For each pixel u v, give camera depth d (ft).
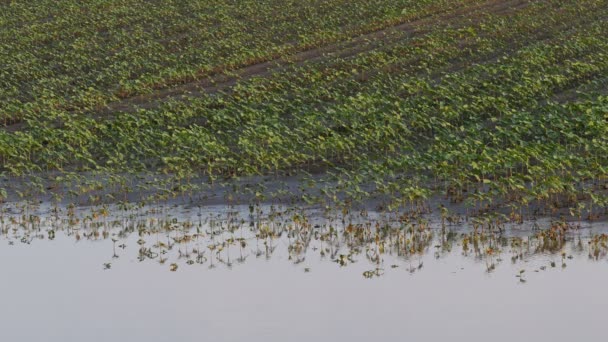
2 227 106.01
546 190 101.40
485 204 106.11
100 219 108.17
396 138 135.23
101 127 143.02
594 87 158.71
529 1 239.91
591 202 100.22
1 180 126.72
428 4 236.43
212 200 114.01
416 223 101.45
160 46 207.10
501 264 87.76
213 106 162.61
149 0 261.85
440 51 190.19
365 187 115.14
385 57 185.78
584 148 124.47
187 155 125.59
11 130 156.25
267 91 168.14
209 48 201.57
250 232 101.55
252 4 248.73
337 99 155.94
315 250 94.63
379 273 86.58
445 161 113.60
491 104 144.56
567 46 180.75
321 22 223.10
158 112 153.99
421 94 159.84
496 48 193.88
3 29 236.43
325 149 130.52
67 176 119.34
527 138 131.85
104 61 199.11
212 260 92.43
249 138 136.05
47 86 179.52
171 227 104.01
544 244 92.84
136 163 130.72
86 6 256.73
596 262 86.99
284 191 114.01
